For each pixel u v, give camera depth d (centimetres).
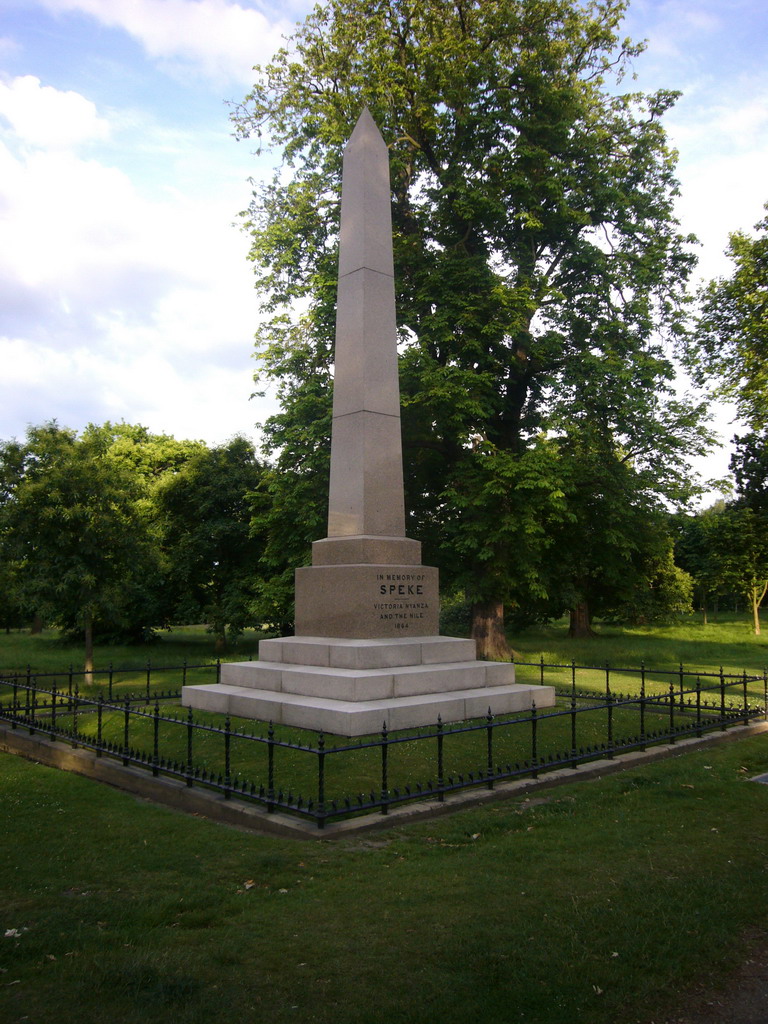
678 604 4556
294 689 1155
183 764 888
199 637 4347
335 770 856
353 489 1286
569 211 2334
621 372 2269
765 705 1354
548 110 2425
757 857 626
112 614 2048
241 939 471
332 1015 387
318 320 2352
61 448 2011
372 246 1352
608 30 2573
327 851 632
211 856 628
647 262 2517
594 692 1653
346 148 1419
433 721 1070
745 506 4334
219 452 3494
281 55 2620
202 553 3309
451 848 638
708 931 483
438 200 2425
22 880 578
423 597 1286
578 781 884
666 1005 405
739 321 2859
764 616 6325
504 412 2581
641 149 2638
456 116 2361
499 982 420
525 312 2334
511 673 1304
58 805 804
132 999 402
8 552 2002
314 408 2333
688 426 2542
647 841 663
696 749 1077
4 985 418
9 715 1209
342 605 1228
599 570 3638
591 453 2486
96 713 1338
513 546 2308
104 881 575
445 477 2495
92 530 1994
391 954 451
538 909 514
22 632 5212
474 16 2470
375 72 2347
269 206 2731
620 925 488
